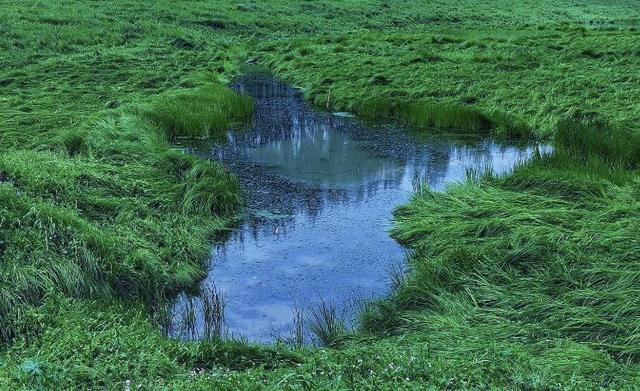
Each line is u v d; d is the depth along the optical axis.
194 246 10.77
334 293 9.79
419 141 18.42
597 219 10.50
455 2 52.09
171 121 18.06
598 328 7.69
